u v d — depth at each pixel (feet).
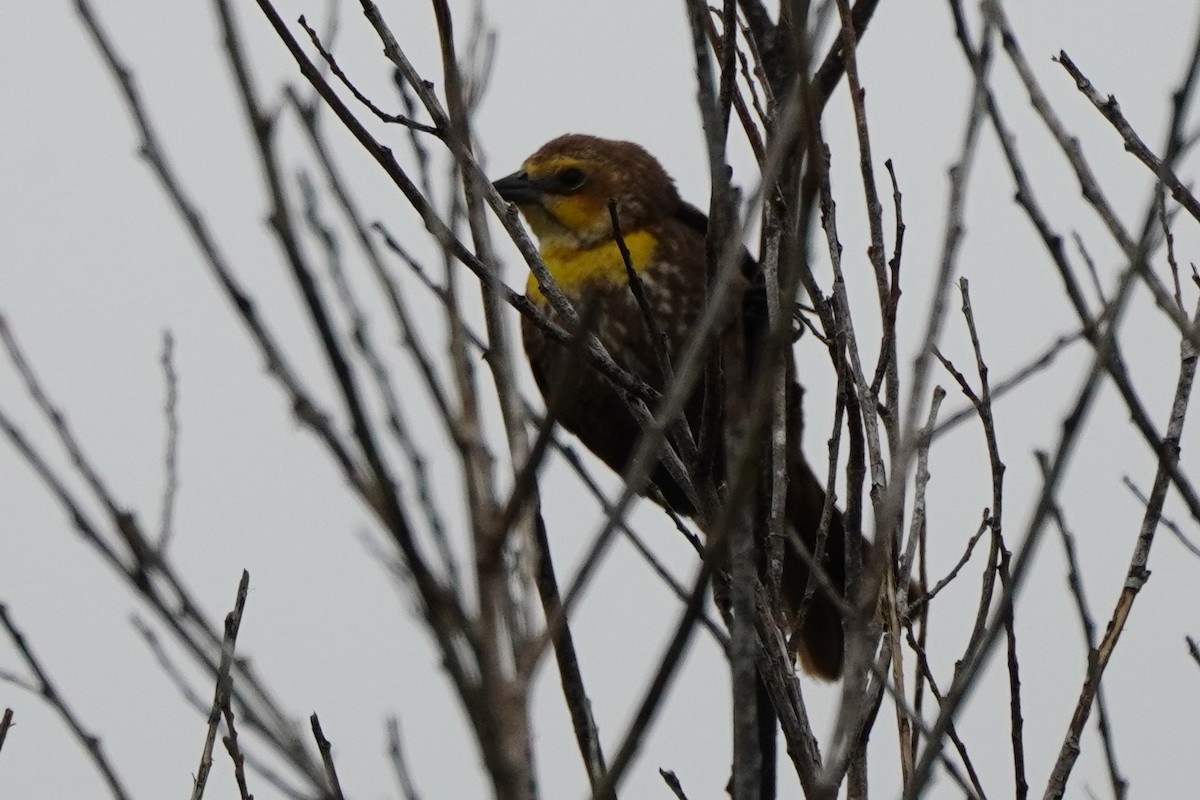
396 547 13.64
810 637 38.42
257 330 14.20
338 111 19.97
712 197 19.42
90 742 19.13
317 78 20.12
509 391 17.48
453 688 13.57
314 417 13.97
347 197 15.84
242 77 13.29
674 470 22.53
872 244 22.29
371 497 13.71
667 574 20.21
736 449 18.45
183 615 16.48
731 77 20.29
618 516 14.78
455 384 16.22
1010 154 19.98
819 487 38.93
